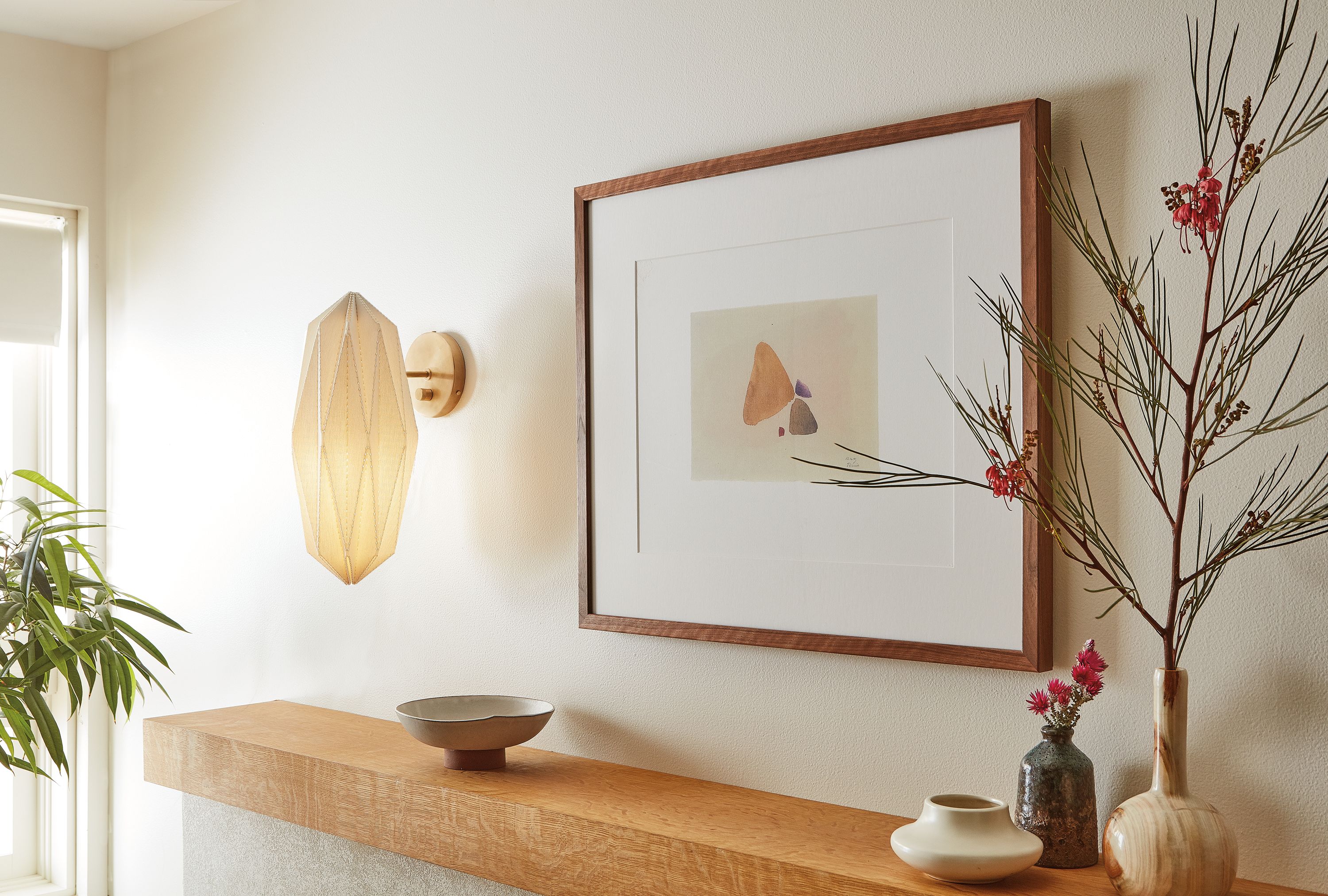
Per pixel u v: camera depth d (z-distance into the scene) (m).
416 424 2.03
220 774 2.05
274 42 2.44
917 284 1.47
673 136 1.75
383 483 1.92
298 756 1.90
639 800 1.60
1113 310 1.33
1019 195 1.38
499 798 1.61
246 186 2.49
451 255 2.09
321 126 2.33
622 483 1.78
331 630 2.29
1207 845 1.14
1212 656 1.26
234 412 2.49
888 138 1.48
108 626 2.37
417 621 2.13
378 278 2.22
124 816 2.79
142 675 2.45
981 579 1.41
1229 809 1.25
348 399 1.89
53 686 2.83
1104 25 1.34
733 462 1.65
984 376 1.41
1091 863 1.29
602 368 1.81
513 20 1.99
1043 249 1.36
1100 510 1.34
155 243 2.71
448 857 1.67
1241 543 1.15
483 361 2.03
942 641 1.45
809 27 1.60
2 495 2.85
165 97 2.70
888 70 1.52
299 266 2.37
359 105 2.26
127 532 2.79
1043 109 1.36
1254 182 1.23
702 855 1.39
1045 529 1.36
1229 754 1.25
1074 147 1.36
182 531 2.63
